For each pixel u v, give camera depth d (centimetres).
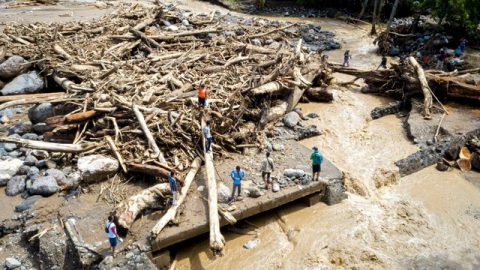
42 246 1136
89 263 1085
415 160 1650
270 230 1334
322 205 1432
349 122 1947
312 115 1961
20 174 1387
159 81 1847
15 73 2036
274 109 1866
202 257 1227
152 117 1535
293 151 1612
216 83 1862
